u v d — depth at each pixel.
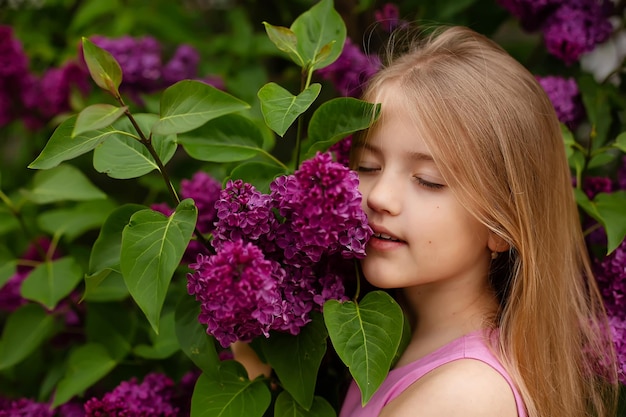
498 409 1.00
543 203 1.07
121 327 1.20
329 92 1.48
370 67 1.18
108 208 1.33
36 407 1.19
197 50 1.54
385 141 1.01
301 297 0.98
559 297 1.08
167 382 1.12
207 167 1.33
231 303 0.91
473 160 1.01
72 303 1.26
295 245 0.96
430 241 1.01
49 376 1.27
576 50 1.22
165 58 1.56
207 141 1.07
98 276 0.97
